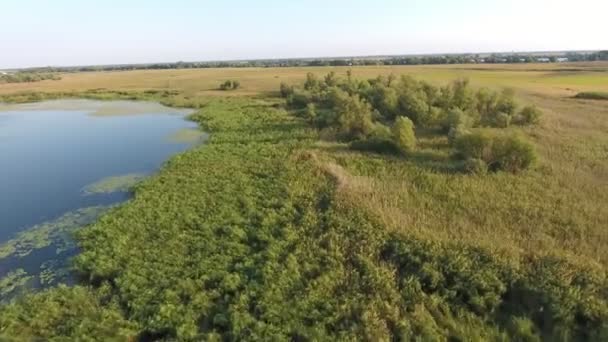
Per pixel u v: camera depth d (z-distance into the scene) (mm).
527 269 12891
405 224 16078
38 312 12812
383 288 12805
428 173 22531
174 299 13062
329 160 26078
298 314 12078
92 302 13391
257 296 12938
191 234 17219
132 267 14930
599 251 13852
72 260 16031
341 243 15367
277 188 21516
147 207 19984
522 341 11039
